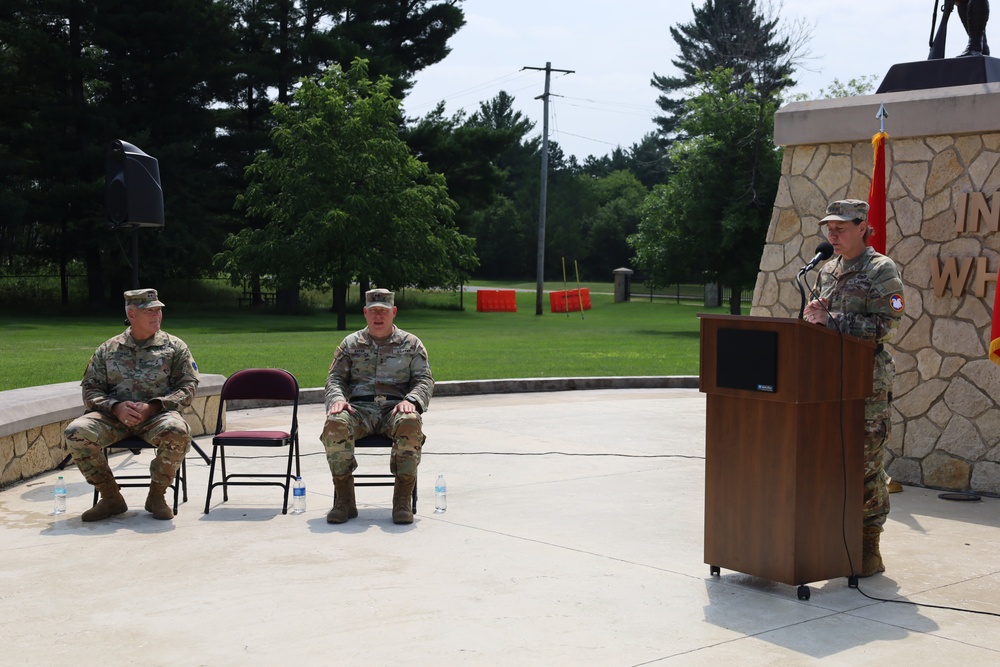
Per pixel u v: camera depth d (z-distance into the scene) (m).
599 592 5.25
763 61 38.84
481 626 4.72
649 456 9.61
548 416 12.52
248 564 5.82
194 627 4.72
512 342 25.77
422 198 37.94
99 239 39.31
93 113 39.47
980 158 7.95
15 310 40.59
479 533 6.56
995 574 5.64
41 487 8.16
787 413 5.05
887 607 5.03
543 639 4.54
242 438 7.16
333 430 6.84
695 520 6.94
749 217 34.22
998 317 6.44
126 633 4.65
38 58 37.81
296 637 4.58
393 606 5.02
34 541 6.39
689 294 60.91
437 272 39.66
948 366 8.12
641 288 64.94
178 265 42.31
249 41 46.41
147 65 40.59
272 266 37.00
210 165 44.16
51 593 5.28
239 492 7.96
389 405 7.18
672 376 15.96
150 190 9.81
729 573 5.64
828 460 5.16
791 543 5.05
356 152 37.28
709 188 35.16
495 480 8.43
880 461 5.52
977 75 8.27
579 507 7.36
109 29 39.53
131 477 7.12
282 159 37.78
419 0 49.31
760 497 5.21
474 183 49.25
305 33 46.22
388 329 7.32
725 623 4.77
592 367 18.48
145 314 7.24
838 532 5.24
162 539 6.43
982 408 7.93
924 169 8.27
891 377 5.51
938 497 7.82
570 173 96.94
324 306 48.84
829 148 8.93
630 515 7.09
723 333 5.29
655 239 37.12
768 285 9.34
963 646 4.46
